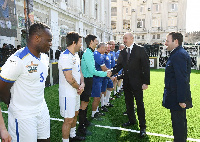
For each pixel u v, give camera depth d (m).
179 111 2.26
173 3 36.12
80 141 2.78
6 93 1.53
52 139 2.88
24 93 1.57
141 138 2.93
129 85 3.26
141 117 3.06
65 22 16.62
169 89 2.29
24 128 1.59
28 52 1.54
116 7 38.75
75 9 18.89
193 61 15.92
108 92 4.74
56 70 8.10
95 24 25.03
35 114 1.65
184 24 35.94
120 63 3.39
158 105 4.87
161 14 36.84
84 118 3.31
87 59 3.02
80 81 2.75
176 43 2.25
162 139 2.90
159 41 37.44
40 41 1.54
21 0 10.13
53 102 5.01
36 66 1.58
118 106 4.83
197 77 10.34
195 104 5.00
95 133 3.07
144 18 37.94
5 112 4.03
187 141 2.85
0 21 7.35
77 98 2.64
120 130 3.23
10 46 7.73
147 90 6.95
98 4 27.23
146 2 37.31
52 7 13.52
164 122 3.63
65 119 2.45
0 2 7.30
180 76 2.12
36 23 1.57
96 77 3.60
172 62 2.22
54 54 13.96
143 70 3.09
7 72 1.43
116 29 39.25
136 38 38.75
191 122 3.67
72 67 2.44
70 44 2.37
